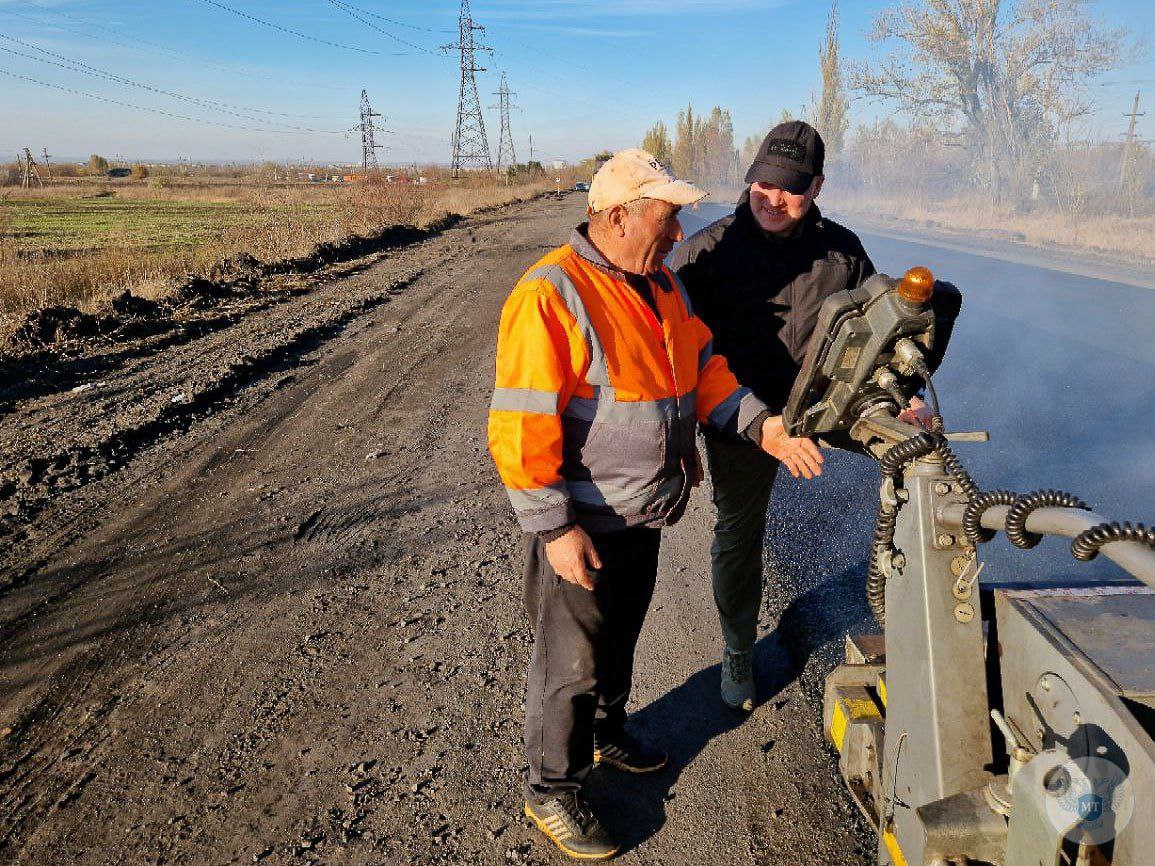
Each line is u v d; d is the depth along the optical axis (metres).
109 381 7.57
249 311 11.27
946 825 1.51
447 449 5.82
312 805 2.54
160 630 3.56
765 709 2.94
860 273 2.57
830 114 46.06
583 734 2.29
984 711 1.65
